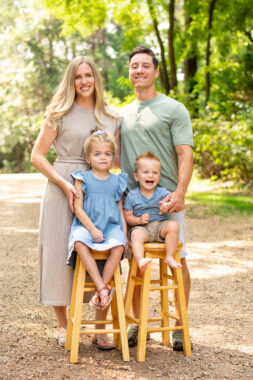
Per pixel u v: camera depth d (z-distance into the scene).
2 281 5.20
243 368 3.13
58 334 3.56
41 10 17.50
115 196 3.44
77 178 3.34
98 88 3.54
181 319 3.35
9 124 31.58
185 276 3.65
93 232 3.22
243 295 4.75
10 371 3.02
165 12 16.17
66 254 3.45
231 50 17.34
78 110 3.53
